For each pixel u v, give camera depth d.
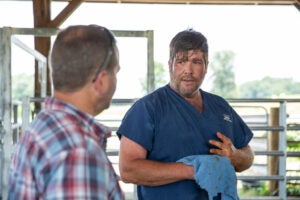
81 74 1.19
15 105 4.09
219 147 1.98
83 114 1.19
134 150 1.90
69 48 1.19
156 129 1.94
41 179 1.09
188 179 1.92
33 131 1.16
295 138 6.07
